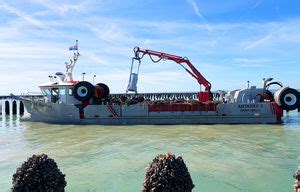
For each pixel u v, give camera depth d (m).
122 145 14.29
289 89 22.03
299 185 4.70
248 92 23.53
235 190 8.12
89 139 16.05
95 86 23.38
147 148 13.57
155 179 4.48
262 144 14.31
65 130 19.58
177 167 4.54
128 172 9.84
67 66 24.42
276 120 22.38
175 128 20.27
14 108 32.66
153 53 24.42
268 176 9.27
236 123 22.39
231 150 13.01
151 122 22.48
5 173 9.96
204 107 22.44
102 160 11.45
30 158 4.73
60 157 12.01
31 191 4.54
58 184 4.73
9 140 16.05
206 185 8.49
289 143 14.51
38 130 19.70
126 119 22.47
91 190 8.26
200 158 11.60
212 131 18.75
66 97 23.50
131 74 24.19
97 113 22.62
